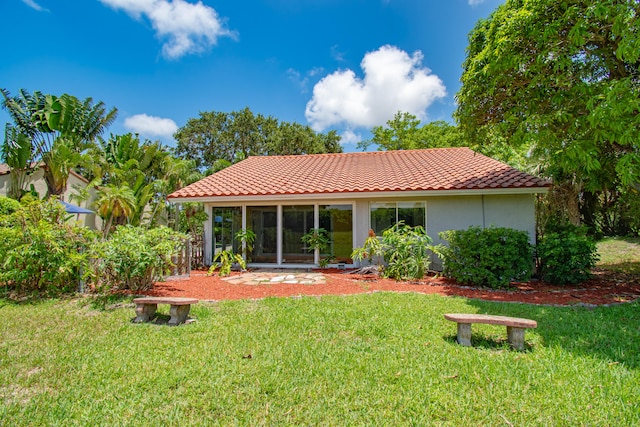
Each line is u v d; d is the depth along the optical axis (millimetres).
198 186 14234
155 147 25656
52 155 20250
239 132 38125
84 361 4320
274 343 4926
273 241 13664
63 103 21891
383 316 6281
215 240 14070
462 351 4621
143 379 3824
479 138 10219
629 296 8102
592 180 10938
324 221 13297
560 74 7527
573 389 3586
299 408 3277
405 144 37938
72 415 3170
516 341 4730
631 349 4723
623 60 7480
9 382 3807
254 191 12867
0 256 8016
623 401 3354
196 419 3109
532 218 11484
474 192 11211
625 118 6406
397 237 10836
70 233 8430
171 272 10648
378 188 11867
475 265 9422
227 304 7242
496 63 7797
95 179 22109
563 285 9555
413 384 3701
